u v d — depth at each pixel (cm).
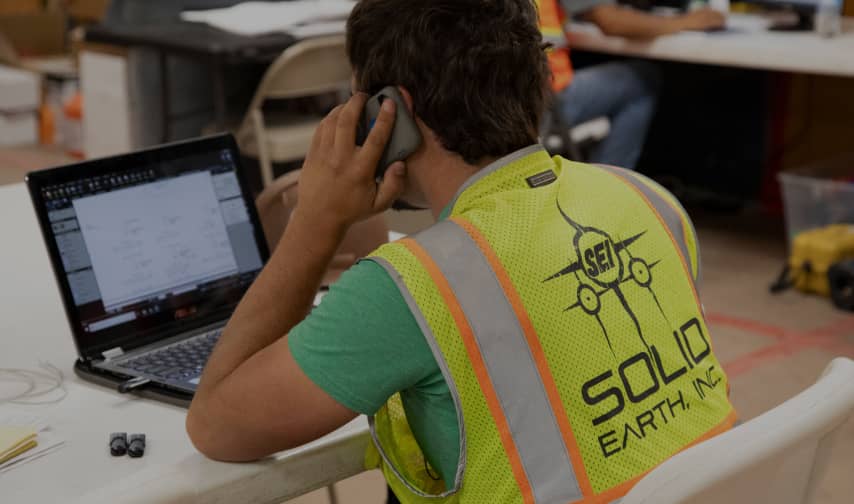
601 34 470
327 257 137
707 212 554
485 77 124
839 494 293
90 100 513
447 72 124
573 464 118
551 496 117
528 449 118
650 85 486
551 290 122
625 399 123
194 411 132
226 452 130
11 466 132
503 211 124
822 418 118
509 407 118
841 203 448
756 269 472
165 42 439
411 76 126
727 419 132
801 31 461
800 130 538
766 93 545
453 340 116
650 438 123
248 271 183
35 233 225
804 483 127
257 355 126
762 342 395
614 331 125
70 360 165
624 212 135
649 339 128
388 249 120
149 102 494
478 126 126
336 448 136
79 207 164
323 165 135
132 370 157
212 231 180
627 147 492
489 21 125
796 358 380
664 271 135
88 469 132
